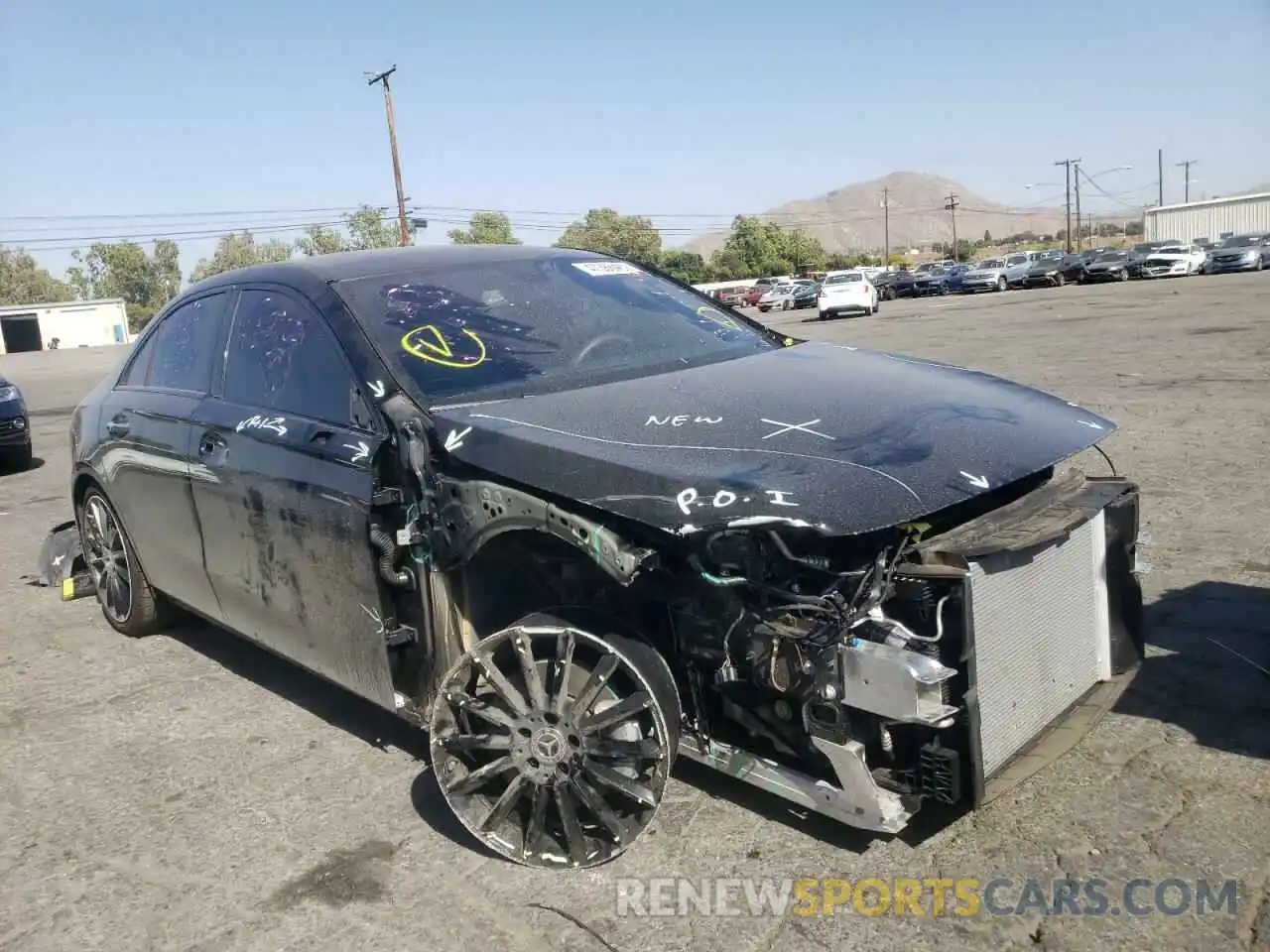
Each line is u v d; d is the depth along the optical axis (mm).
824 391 3287
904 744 2682
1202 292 27750
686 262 97500
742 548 2660
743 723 2889
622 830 2898
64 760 3969
